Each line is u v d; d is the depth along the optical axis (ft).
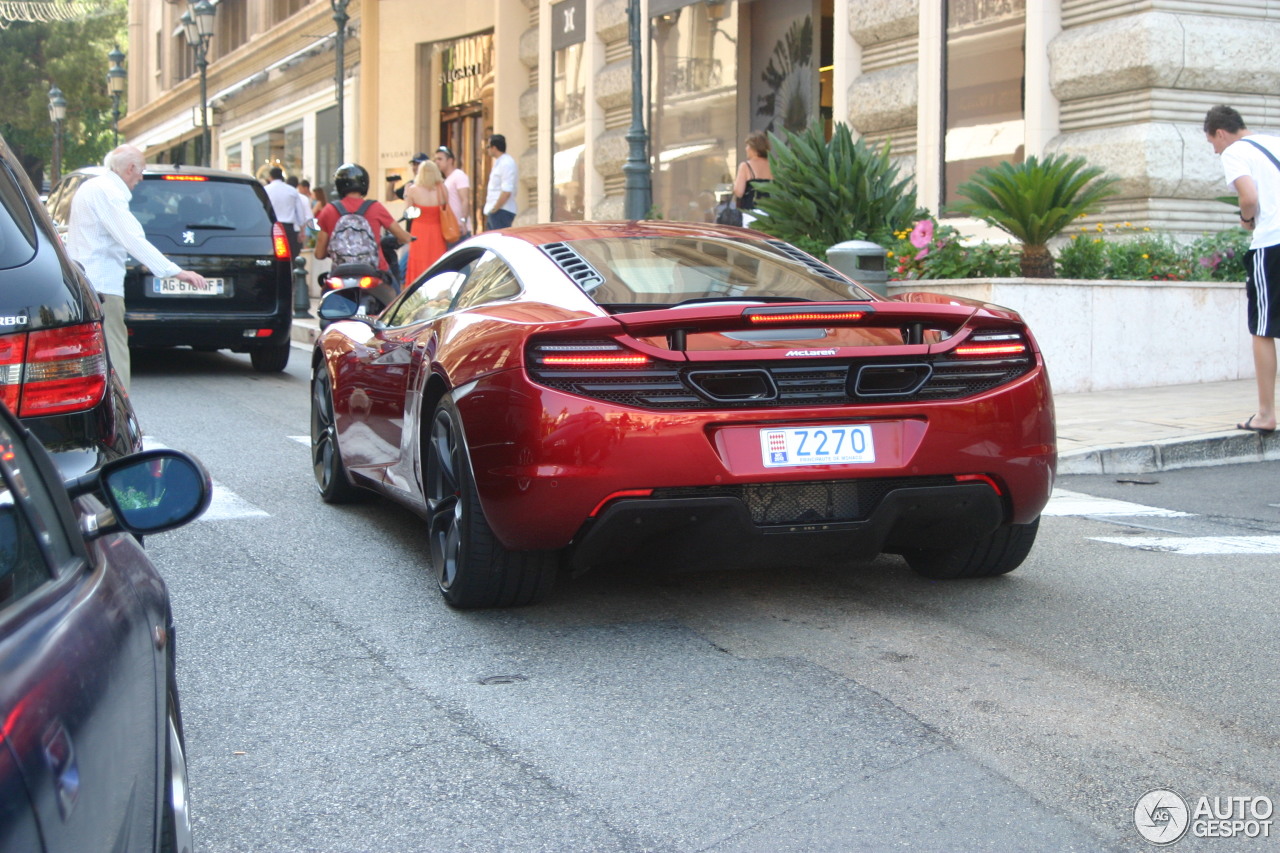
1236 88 42.01
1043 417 15.46
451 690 13.33
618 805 10.59
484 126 88.89
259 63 125.90
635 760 11.51
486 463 14.53
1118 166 41.63
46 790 4.73
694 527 14.39
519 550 14.66
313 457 23.80
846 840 9.95
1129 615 16.03
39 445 6.84
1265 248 27.43
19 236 12.40
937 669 13.94
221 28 143.74
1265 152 27.45
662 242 17.62
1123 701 12.96
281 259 42.27
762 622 15.71
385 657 14.39
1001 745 11.81
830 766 11.35
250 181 42.63
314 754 11.68
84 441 12.26
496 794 10.81
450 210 50.78
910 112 49.96
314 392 23.79
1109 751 11.69
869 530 14.83
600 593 17.03
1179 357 36.65
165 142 166.30
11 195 12.68
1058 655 14.42
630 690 13.30
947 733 12.10
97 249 27.07
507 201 56.65
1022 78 44.88
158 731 6.68
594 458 13.96
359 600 16.70
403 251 62.44
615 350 14.12
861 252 32.27
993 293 34.09
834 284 16.85
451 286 18.78
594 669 13.96
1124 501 23.86
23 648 5.25
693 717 12.54
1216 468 27.22
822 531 14.66
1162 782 11.02
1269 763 11.43
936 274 36.65
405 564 18.62
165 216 41.09
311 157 111.55
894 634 15.23
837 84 53.31
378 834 10.09
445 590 16.08
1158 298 36.17
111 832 5.31
